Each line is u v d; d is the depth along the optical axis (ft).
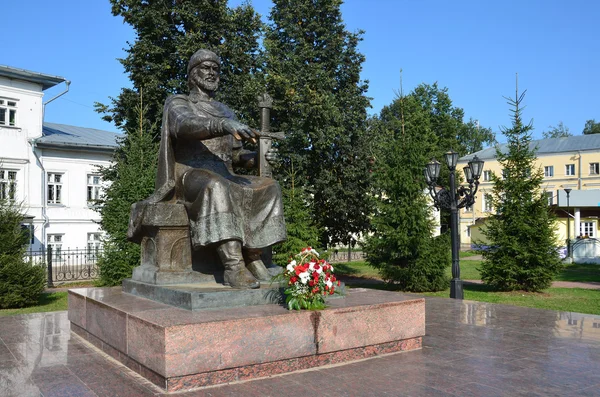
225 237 16.53
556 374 14.62
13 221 38.09
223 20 53.57
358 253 94.32
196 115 18.20
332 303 16.61
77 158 83.71
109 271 43.52
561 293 43.34
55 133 86.48
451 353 17.08
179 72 52.75
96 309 17.80
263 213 18.35
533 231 42.70
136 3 51.49
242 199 17.98
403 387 13.32
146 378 13.97
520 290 43.93
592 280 57.62
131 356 14.61
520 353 17.21
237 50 54.24
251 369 13.93
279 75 50.83
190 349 12.94
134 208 19.80
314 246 43.39
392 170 45.80
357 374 14.43
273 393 12.74
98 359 16.25
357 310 16.02
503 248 43.86
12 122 76.64
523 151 44.70
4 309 35.81
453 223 37.01
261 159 20.16
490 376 14.38
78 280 56.18
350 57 56.08
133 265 43.80
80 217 83.71
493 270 43.86
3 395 12.71
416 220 44.86
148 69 52.19
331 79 51.90
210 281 18.75
